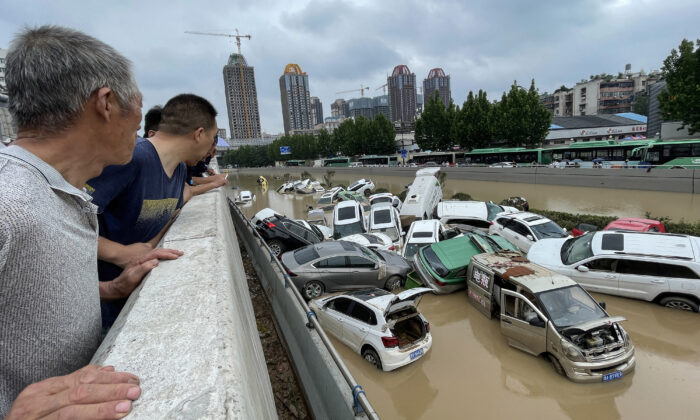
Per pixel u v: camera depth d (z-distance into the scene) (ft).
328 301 28.37
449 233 46.39
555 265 33.71
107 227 7.22
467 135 178.09
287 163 384.06
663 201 81.30
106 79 3.52
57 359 3.13
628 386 21.66
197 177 19.25
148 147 7.32
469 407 21.25
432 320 30.94
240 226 44.29
